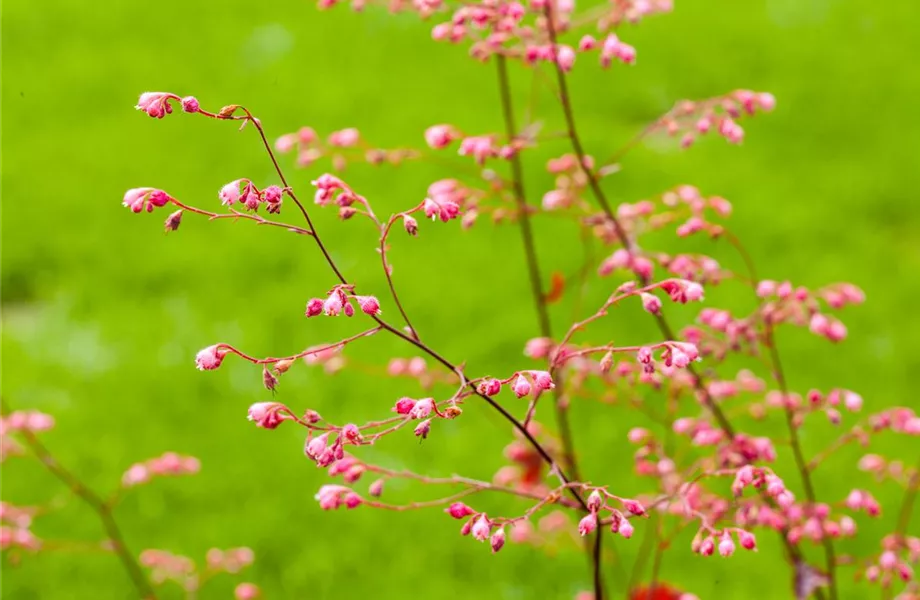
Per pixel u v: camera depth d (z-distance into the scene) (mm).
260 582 4641
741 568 4465
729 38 8656
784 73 8219
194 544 4805
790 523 2900
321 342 5859
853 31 8742
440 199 2932
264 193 1770
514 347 5742
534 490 3143
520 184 3111
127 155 7574
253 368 5723
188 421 5477
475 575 4586
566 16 3207
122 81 8594
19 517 3420
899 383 5457
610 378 3014
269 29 9195
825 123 7609
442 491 4914
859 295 2900
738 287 6156
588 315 5918
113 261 6633
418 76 8430
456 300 6078
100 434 5395
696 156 7324
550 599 4434
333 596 4562
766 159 7301
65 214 7020
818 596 3035
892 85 8008
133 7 9656
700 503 2783
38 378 5746
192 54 8953
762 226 6598
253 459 5211
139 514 4961
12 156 7660
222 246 6652
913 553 2922
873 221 6746
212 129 7871
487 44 2908
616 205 6844
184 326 6059
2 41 9203
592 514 2014
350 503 2230
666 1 3096
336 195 2064
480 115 7844
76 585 4605
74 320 6219
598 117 7914
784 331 5777
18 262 6660
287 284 6320
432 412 1882
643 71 8320
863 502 2840
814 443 5102
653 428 5074
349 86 8289
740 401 5078
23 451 3381
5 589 4586
